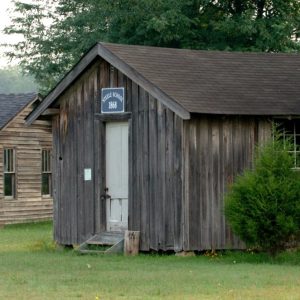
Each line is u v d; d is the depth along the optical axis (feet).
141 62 83.82
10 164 135.44
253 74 86.89
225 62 88.48
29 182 138.00
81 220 89.10
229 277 64.08
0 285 61.11
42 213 140.36
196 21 138.62
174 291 57.57
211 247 80.38
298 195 73.61
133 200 83.87
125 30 142.72
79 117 89.30
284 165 74.64
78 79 89.04
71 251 86.02
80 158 89.25
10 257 80.38
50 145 141.38
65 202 90.79
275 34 136.05
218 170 80.79
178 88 80.53
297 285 59.93
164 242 81.05
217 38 139.23
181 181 79.82
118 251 83.10
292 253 75.97
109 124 87.35
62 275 66.28
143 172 83.05
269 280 62.28
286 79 86.84
